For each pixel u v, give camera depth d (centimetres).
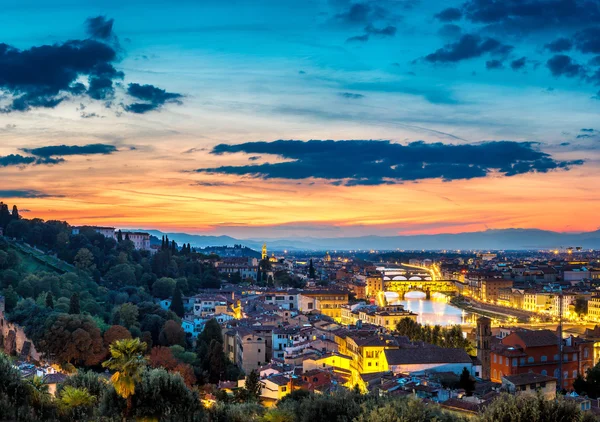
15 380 9619
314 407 10725
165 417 10069
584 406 16075
